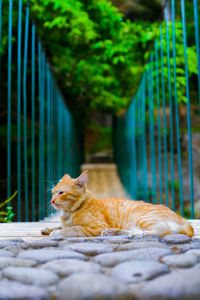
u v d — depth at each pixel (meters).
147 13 7.70
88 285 1.33
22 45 8.24
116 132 14.77
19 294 1.28
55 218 4.69
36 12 7.12
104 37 7.55
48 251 1.92
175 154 10.21
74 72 9.63
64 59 8.98
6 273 1.51
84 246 2.04
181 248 2.01
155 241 2.20
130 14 7.85
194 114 11.56
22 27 7.62
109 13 7.19
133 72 8.41
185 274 1.44
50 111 6.19
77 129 13.55
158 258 1.77
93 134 19.80
